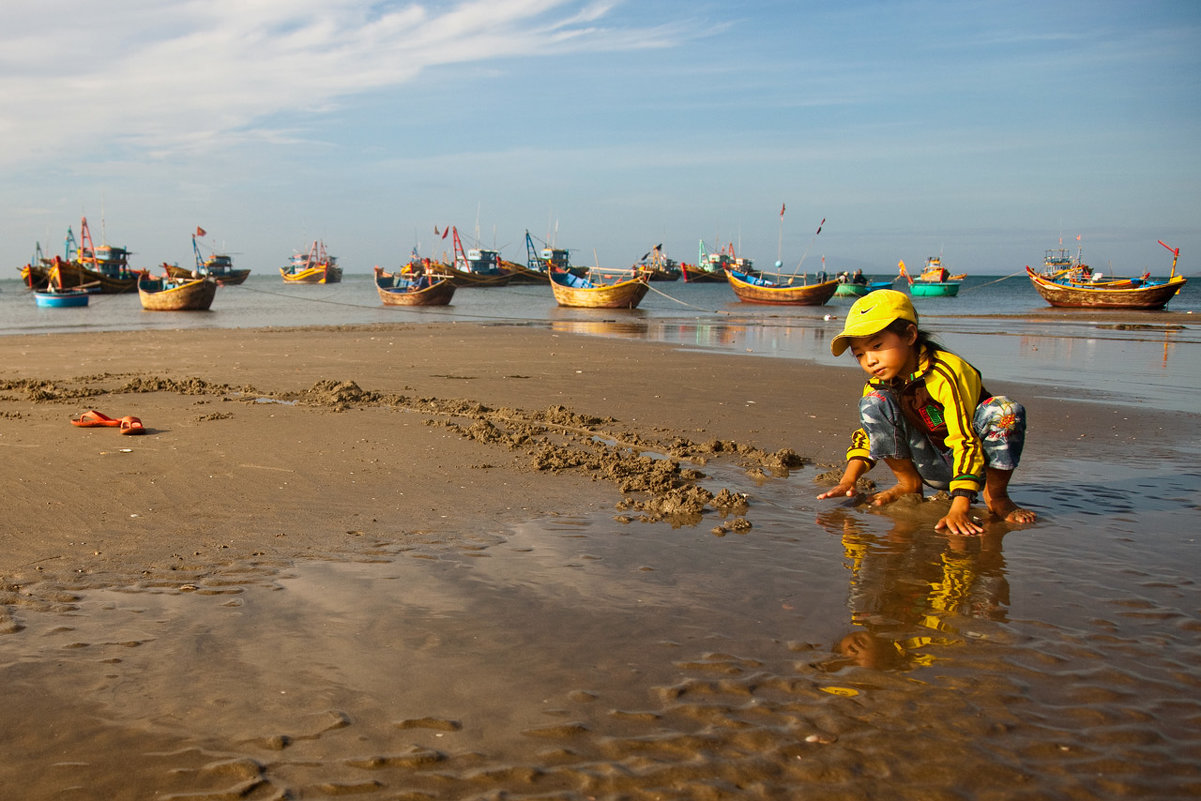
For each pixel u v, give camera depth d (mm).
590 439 6680
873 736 2291
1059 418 7863
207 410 7758
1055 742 2268
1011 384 10641
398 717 2371
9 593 3295
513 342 17766
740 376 11156
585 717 2379
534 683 2582
